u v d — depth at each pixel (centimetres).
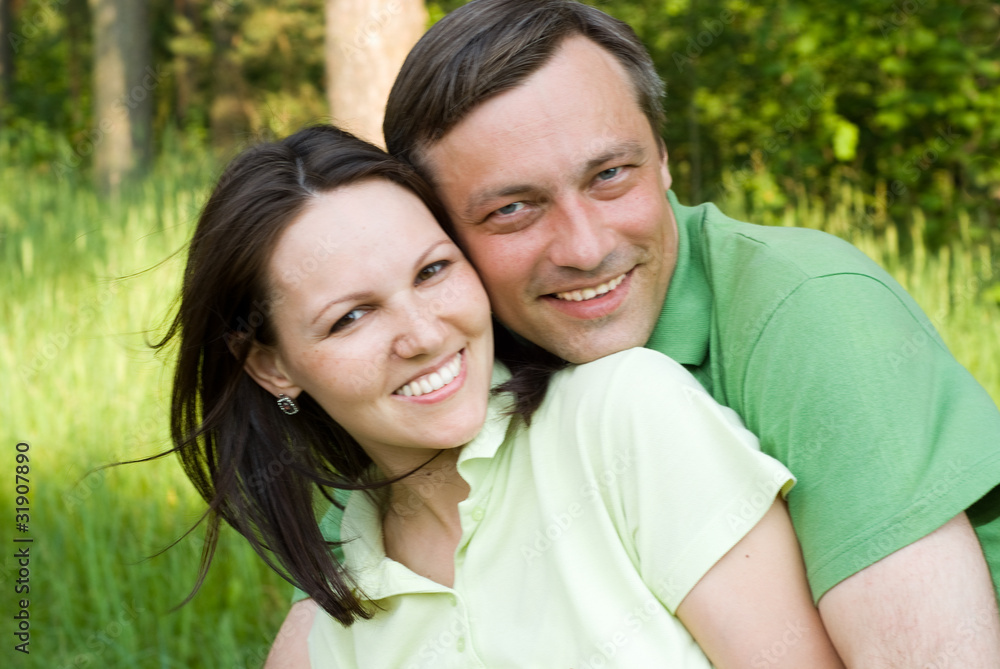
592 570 116
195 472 151
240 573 271
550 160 122
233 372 138
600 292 129
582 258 123
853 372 108
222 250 124
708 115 678
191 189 546
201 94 1356
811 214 495
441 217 130
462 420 122
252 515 143
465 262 125
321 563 139
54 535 300
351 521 144
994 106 528
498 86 122
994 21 549
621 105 126
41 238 488
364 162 121
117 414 326
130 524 301
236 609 263
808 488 108
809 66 560
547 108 122
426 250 119
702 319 133
